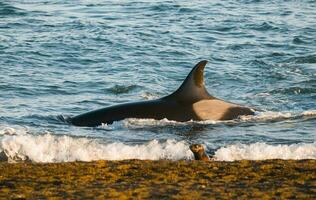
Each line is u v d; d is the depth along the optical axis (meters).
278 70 92.62
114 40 115.44
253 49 109.44
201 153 46.84
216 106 64.81
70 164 41.59
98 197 34.81
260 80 87.50
